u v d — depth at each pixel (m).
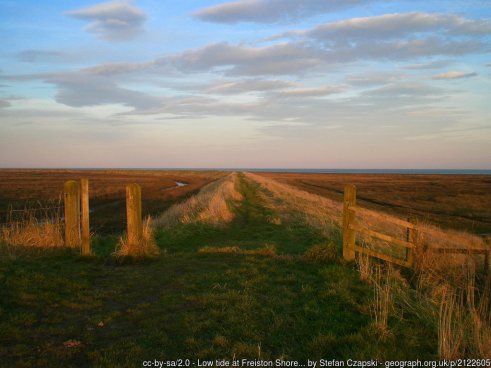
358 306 6.25
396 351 4.85
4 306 5.74
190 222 16.64
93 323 5.48
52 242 9.83
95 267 8.60
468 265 7.98
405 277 8.23
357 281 7.63
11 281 6.63
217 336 5.04
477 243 13.15
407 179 104.06
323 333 5.34
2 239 9.23
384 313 5.70
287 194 36.84
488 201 39.81
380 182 84.94
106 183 61.25
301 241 13.72
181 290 7.11
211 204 21.31
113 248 11.55
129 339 5.01
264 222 19.58
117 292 6.93
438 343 4.98
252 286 7.34
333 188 64.25
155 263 9.23
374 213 8.80
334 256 9.31
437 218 27.73
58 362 4.35
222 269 8.69
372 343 5.03
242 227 18.05
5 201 29.34
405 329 5.47
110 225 19.83
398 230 19.61
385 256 8.73
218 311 5.97
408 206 35.47
